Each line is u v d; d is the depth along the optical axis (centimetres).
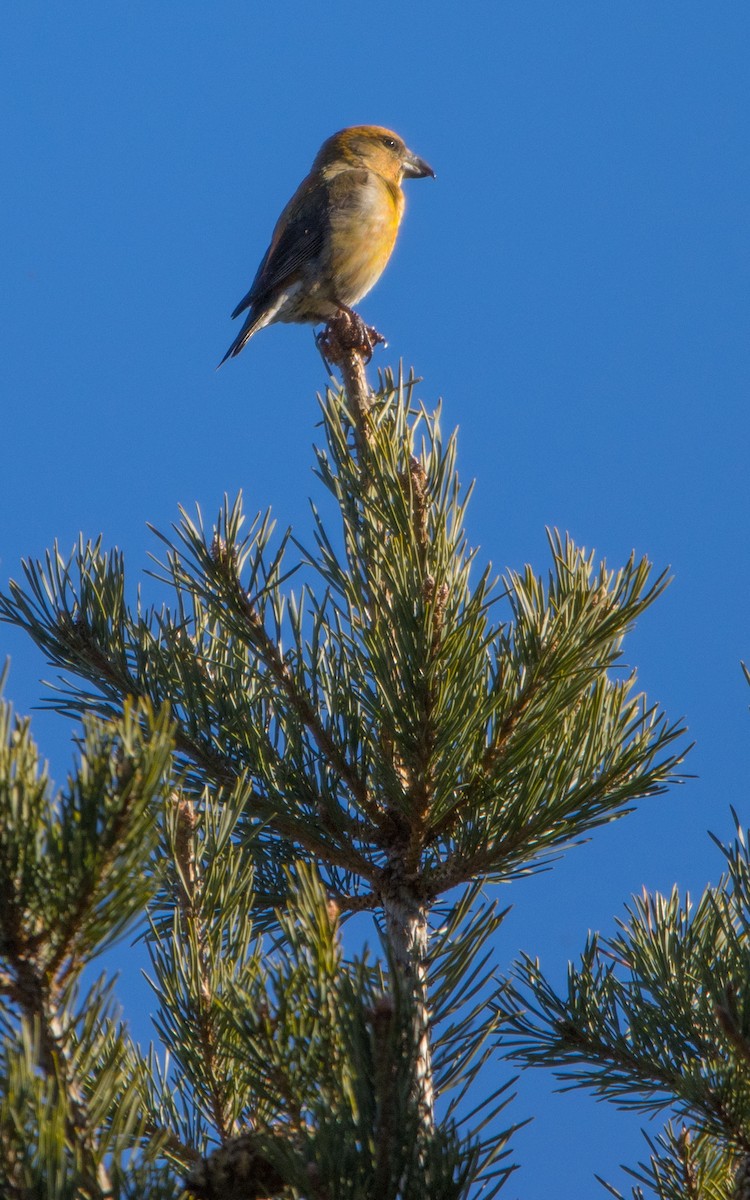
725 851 402
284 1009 338
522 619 541
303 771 561
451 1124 340
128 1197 290
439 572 530
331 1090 333
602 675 561
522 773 535
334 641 583
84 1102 319
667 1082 481
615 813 550
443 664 513
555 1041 505
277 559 573
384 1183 311
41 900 302
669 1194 470
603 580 557
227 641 621
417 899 536
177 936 427
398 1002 326
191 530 584
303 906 355
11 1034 311
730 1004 386
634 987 487
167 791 315
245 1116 408
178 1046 410
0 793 301
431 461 561
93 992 317
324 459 570
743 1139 424
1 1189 273
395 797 526
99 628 598
